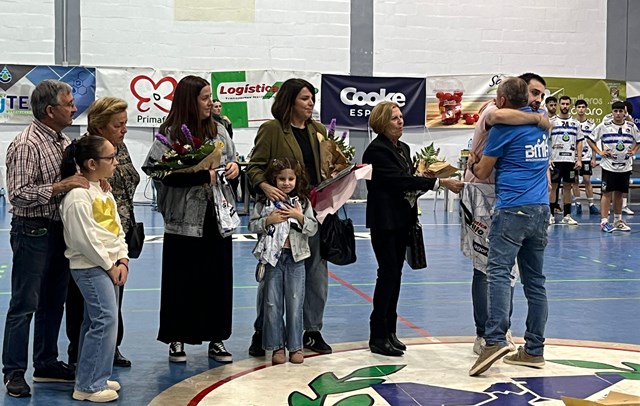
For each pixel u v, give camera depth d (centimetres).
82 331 414
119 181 450
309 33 1577
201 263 469
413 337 543
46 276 426
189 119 470
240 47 1555
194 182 455
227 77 1553
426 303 659
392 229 485
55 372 437
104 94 1510
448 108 1619
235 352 505
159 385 430
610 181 1162
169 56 1536
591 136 1191
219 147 458
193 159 453
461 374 449
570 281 766
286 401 398
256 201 487
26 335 414
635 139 1172
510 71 1631
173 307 469
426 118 1619
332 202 486
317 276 500
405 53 1611
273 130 491
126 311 622
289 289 475
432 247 1004
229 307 478
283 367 466
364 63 1598
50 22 1494
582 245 1022
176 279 469
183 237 468
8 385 411
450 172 490
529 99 473
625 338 538
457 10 1614
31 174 396
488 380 436
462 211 488
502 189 453
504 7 1625
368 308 642
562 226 1236
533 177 451
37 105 405
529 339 465
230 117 1557
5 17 1480
